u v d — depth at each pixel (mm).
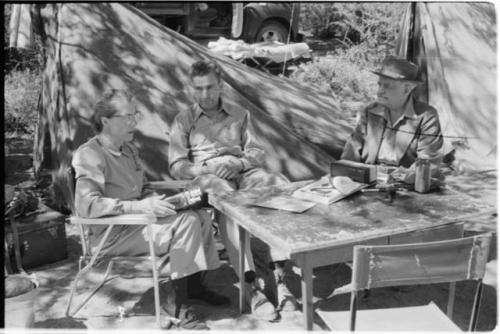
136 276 3154
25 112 7176
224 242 3051
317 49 10328
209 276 3557
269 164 4773
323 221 2408
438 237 2488
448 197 2773
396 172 3088
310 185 2912
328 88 8734
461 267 2053
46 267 3715
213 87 3463
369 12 10070
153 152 4441
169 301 2908
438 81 5336
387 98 3488
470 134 5266
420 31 5379
